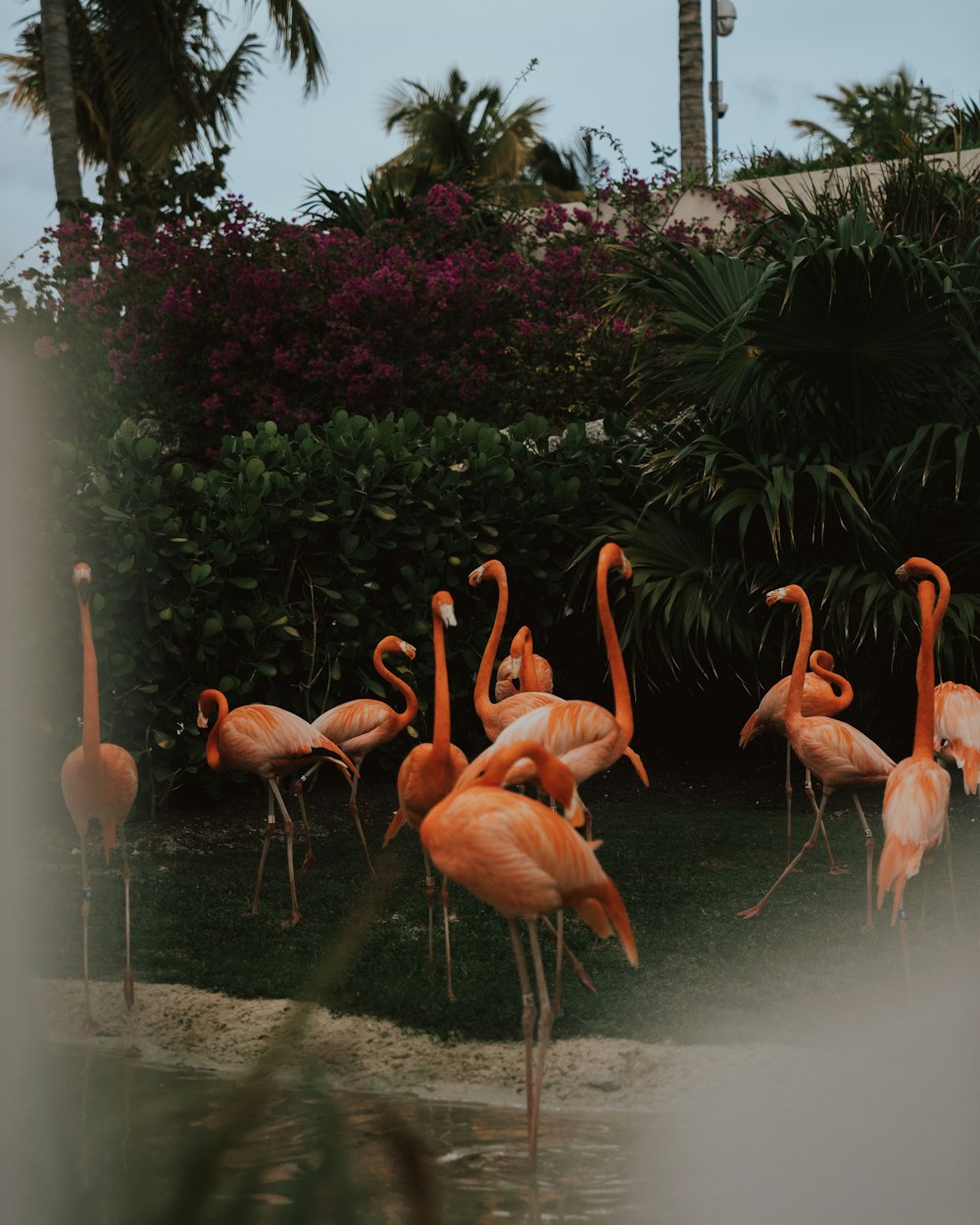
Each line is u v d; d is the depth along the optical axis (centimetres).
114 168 2102
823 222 884
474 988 455
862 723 834
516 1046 405
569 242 1253
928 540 830
